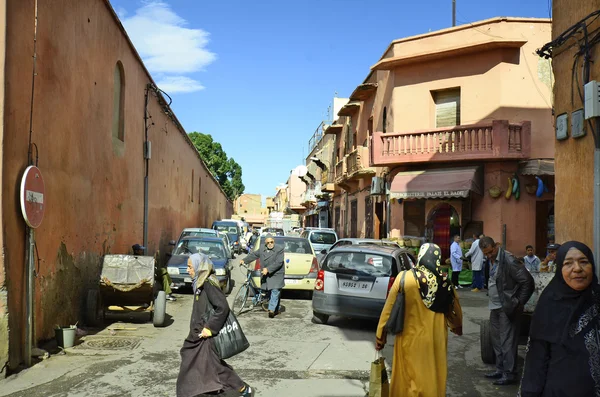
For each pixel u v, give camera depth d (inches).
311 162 1754.4
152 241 700.0
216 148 2765.7
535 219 690.2
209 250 583.8
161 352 299.1
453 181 683.4
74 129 367.6
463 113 732.7
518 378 255.4
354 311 366.9
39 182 290.7
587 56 257.0
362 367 276.4
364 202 995.9
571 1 281.1
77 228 373.4
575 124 266.2
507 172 692.1
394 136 758.5
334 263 384.8
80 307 374.3
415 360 177.3
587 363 112.8
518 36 711.7
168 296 505.4
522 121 679.7
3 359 248.5
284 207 3257.9
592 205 252.5
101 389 232.2
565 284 119.7
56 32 331.6
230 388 201.3
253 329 376.2
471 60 728.3
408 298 180.7
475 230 713.6
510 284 242.4
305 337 350.0
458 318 188.9
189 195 1159.6
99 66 431.8
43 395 224.2
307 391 235.9
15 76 271.0
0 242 251.6
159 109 742.5
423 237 743.1
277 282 426.3
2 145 255.9
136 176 589.9
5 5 259.4
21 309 270.5
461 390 240.4
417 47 781.3
